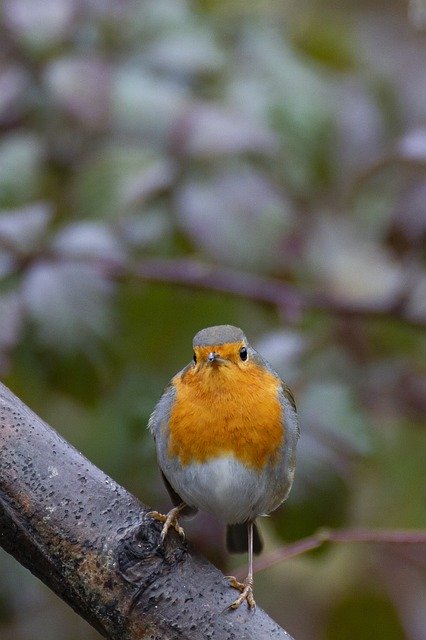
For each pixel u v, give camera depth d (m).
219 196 10.66
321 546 9.99
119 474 10.93
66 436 11.58
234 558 11.87
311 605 12.63
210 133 10.62
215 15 12.69
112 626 6.97
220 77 11.64
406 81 16.33
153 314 11.31
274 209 10.80
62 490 7.08
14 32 11.09
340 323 11.66
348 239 12.12
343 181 12.30
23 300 9.63
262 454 8.84
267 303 10.80
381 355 11.89
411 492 11.95
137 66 11.20
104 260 9.96
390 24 17.27
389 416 11.38
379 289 11.78
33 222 9.89
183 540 7.19
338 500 9.88
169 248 11.22
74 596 7.02
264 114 11.55
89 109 10.69
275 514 9.93
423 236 11.15
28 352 9.73
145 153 10.61
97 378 9.80
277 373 10.01
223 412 8.76
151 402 10.95
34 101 11.30
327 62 13.39
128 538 6.98
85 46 11.38
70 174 11.20
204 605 6.97
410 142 10.44
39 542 7.02
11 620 11.99
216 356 8.83
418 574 12.37
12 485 7.07
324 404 10.03
